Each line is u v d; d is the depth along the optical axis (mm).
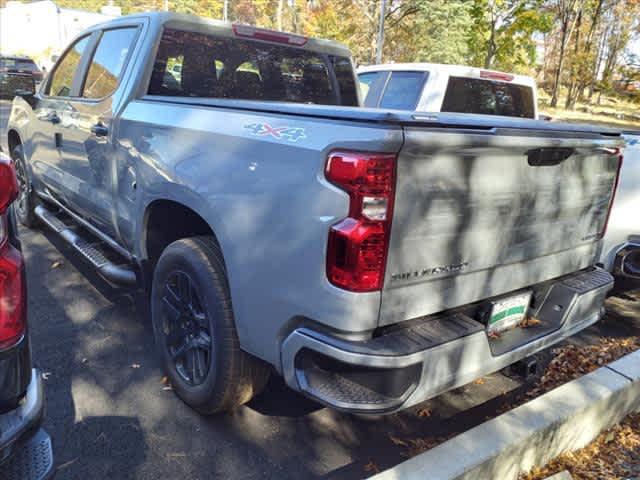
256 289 2365
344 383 2141
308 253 2109
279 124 2289
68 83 4469
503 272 2504
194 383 2891
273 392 3193
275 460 2650
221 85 3781
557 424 2490
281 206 2205
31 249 5316
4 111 16734
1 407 1717
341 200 1989
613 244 4062
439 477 2080
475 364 2297
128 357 3492
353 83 4609
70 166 4266
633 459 2654
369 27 28438
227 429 2855
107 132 3537
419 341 2113
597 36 30344
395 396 2062
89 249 4102
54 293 4367
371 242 1967
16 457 1755
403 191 1992
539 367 2854
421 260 2111
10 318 1731
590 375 2889
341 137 2012
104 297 4344
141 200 3176
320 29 30125
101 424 2832
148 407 3000
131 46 3611
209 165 2586
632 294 4625
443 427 2975
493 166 2258
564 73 31484
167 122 2939
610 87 26547
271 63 4023
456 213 2174
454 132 2059
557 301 2859
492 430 2371
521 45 22031
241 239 2402
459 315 2387
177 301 2936
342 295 2008
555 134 2482
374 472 2600
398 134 1907
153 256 3365
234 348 2604
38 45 55625
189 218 3164
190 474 2525
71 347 3572
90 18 57094
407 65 6316
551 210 2631
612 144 2855
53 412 2902
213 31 3686
